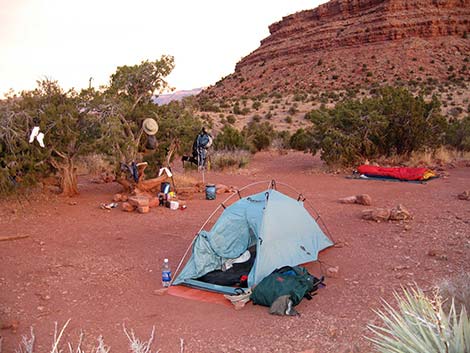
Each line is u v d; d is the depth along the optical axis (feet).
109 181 58.59
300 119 170.91
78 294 23.12
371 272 24.97
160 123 50.85
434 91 227.61
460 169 64.44
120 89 51.06
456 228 32.65
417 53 310.45
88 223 37.60
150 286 24.27
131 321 20.04
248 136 102.27
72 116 44.37
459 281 19.90
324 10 418.72
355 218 37.11
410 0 355.77
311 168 70.23
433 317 10.69
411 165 67.05
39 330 19.17
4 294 23.02
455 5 350.64
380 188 51.01
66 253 29.71
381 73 295.69
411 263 25.96
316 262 26.89
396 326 11.07
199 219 38.75
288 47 392.68
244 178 62.28
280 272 22.95
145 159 52.70
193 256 25.39
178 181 55.67
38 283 24.50
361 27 359.46
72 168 48.29
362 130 69.51
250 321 19.71
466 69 283.59
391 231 32.76
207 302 22.04
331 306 20.85
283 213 26.78
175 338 18.35
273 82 344.69
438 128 73.72
